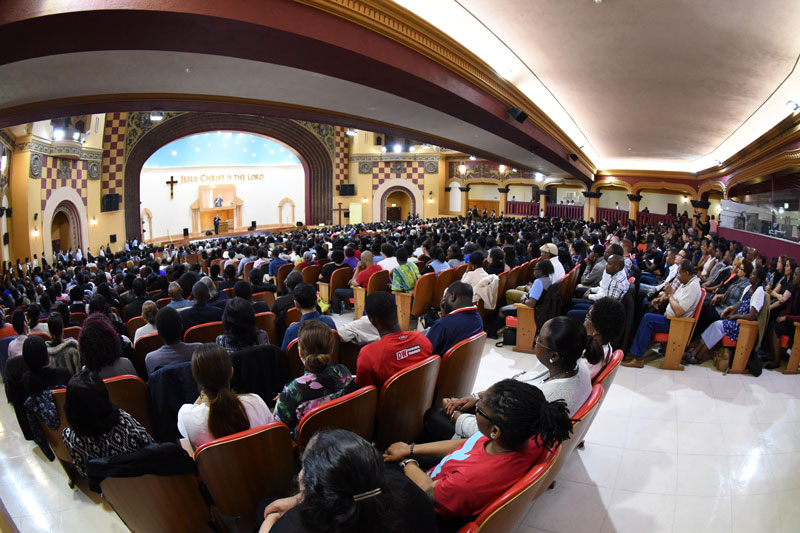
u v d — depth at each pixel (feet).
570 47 26.30
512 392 6.51
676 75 29.32
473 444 7.54
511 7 22.00
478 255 22.34
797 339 16.71
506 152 56.29
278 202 126.62
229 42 17.19
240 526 8.27
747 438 12.64
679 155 68.80
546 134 43.60
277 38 16.90
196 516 8.63
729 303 20.85
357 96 29.48
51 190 58.70
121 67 21.16
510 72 31.32
